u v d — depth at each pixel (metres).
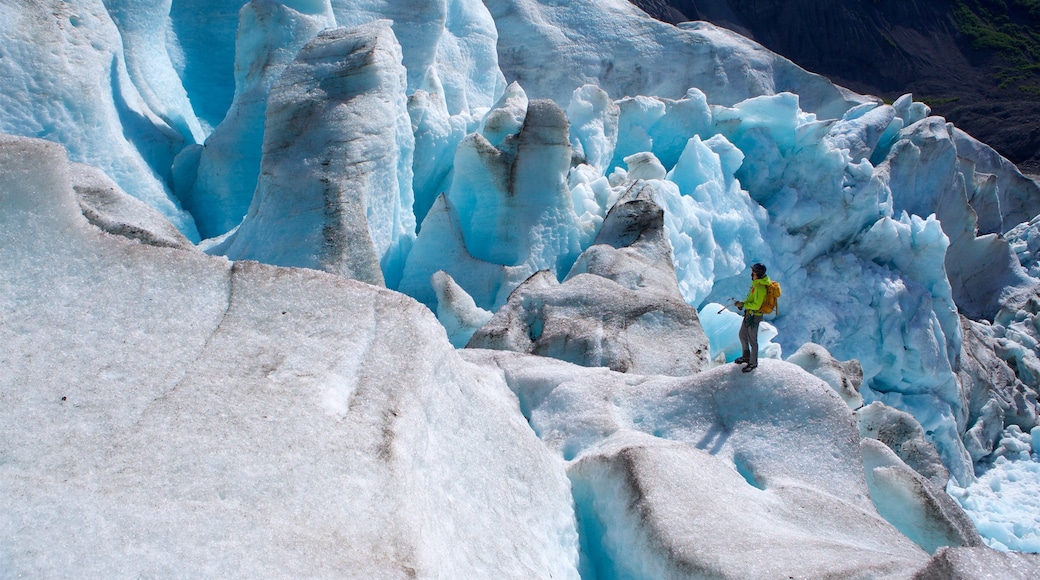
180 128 16.69
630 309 12.09
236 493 4.73
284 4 15.93
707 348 11.78
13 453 4.71
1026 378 24.66
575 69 23.77
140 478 4.68
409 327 6.61
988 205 28.98
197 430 5.12
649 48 24.80
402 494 5.09
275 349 6.07
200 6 18.66
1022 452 21.39
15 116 13.05
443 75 19.95
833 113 27.27
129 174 14.23
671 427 8.95
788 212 20.50
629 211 15.17
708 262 17.78
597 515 7.57
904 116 25.30
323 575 4.33
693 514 6.67
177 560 4.21
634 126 20.33
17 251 5.98
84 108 13.70
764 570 5.64
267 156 13.23
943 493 9.54
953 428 20.34
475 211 15.71
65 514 4.35
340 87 13.56
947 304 22.30
